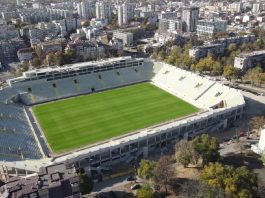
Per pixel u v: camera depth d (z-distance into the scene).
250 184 138.75
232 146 191.12
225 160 175.00
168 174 151.00
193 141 170.50
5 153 175.62
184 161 164.38
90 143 195.38
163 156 172.50
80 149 188.62
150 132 193.12
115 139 199.00
